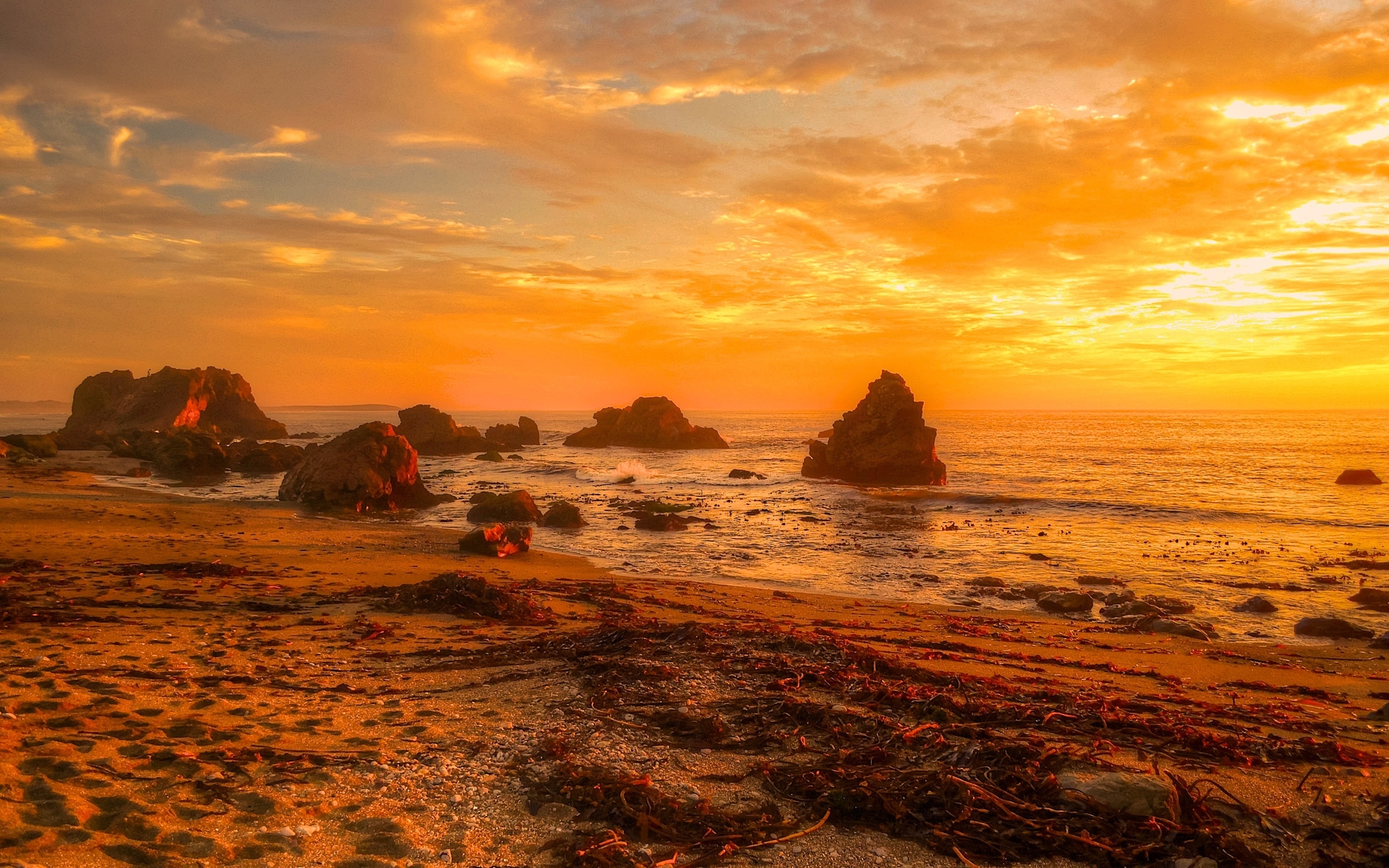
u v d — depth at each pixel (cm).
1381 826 523
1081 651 1259
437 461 6644
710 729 686
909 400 4722
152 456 5334
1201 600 1816
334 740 648
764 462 6550
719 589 1808
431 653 987
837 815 533
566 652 983
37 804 479
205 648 947
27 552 1697
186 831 466
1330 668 1232
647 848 475
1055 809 535
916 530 2902
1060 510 3506
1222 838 489
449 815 511
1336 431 13738
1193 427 15525
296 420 19250
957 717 743
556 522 2958
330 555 1964
